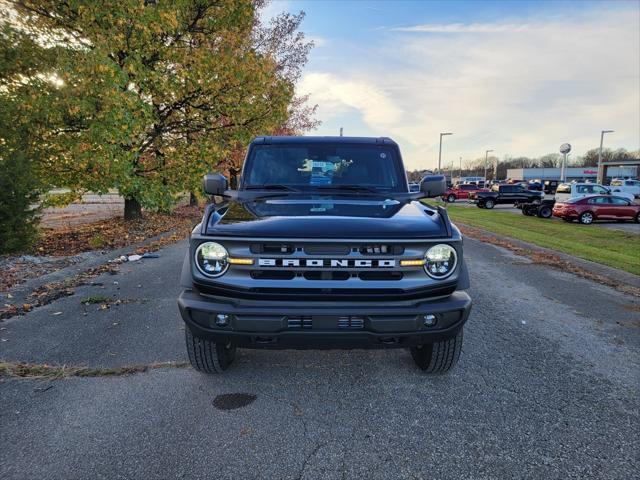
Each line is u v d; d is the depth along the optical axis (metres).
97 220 16.47
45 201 10.77
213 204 3.46
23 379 3.54
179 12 11.91
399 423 2.96
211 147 13.12
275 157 4.25
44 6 10.90
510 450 2.66
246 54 12.71
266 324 2.78
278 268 2.78
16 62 8.83
